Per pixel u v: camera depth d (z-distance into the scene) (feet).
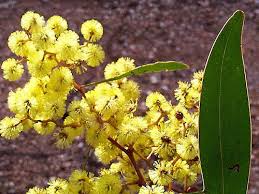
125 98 0.59
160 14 1.79
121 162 0.62
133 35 1.72
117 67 0.60
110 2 1.82
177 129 0.57
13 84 1.57
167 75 1.59
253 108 1.51
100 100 0.54
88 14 1.79
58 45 0.55
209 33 1.74
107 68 0.60
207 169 0.48
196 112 0.60
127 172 0.62
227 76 0.48
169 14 1.79
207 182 0.49
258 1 1.82
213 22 1.77
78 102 0.56
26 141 1.42
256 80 1.58
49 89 0.56
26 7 1.81
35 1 1.83
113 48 1.67
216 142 0.48
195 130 0.57
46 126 0.58
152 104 0.61
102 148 0.60
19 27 1.74
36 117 0.58
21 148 1.41
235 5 1.82
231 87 0.48
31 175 1.36
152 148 0.59
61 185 0.56
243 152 0.48
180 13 1.79
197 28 1.75
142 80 1.57
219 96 0.48
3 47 1.68
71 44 0.54
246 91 0.48
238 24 0.47
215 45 0.47
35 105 0.56
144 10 1.80
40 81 0.57
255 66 1.62
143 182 0.60
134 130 0.56
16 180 1.35
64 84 0.55
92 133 0.56
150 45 1.69
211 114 0.48
